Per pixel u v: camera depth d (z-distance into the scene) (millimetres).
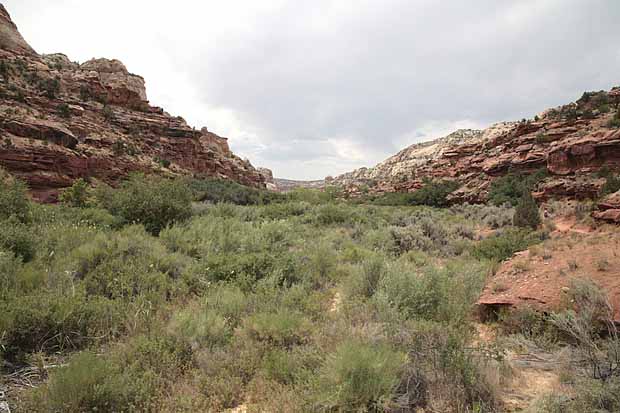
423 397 3139
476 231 16188
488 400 3039
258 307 5285
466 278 6430
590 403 2752
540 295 5074
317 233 14141
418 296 5156
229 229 11008
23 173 27219
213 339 4254
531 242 9875
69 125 38656
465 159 59938
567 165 31172
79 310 4371
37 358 3646
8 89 36812
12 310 3953
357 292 6105
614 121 32406
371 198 65500
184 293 5910
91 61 68875
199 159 65438
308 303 5453
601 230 11102
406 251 11352
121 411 2834
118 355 3689
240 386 3381
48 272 5672
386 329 4168
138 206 12047
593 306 4246
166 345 3949
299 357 3746
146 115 59969
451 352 3340
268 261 7199
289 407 2965
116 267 6258
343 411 2898
